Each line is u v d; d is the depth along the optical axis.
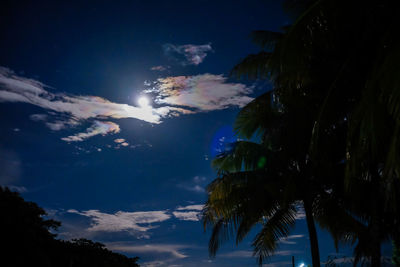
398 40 6.00
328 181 13.75
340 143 11.66
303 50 7.66
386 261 11.41
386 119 6.67
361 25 8.12
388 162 5.70
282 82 10.13
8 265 11.68
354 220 13.34
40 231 13.96
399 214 10.43
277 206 14.44
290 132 13.15
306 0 10.46
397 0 7.55
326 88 10.33
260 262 14.07
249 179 14.01
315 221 14.92
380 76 5.68
